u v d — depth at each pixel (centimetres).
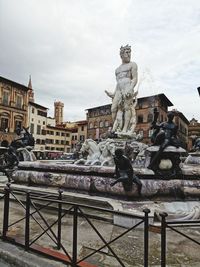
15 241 444
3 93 5519
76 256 363
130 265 367
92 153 1130
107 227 541
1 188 924
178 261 384
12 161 1185
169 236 495
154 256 397
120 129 1256
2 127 5503
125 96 1239
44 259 385
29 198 435
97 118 7200
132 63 1270
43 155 4775
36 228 538
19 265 386
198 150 1512
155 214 549
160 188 679
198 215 579
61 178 827
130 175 639
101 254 405
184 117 7331
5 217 465
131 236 485
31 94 7944
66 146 8838
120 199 673
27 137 1291
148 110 5762
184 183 708
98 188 717
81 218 603
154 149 718
